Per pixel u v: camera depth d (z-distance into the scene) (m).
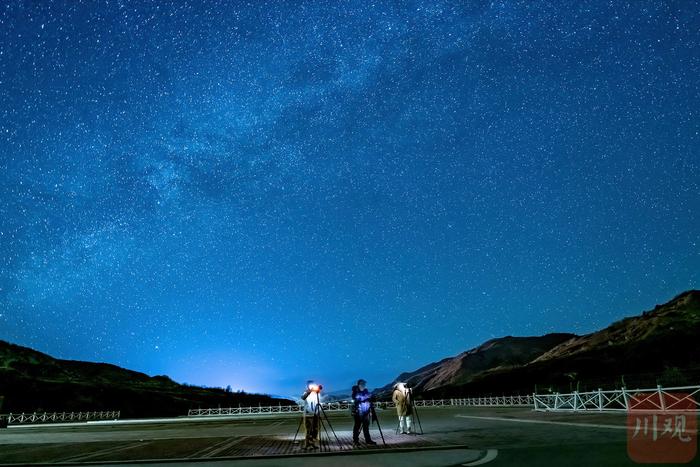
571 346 103.44
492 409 36.41
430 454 11.50
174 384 101.69
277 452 12.94
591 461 8.91
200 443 16.58
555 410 27.83
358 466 9.97
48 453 14.54
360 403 13.76
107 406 67.62
